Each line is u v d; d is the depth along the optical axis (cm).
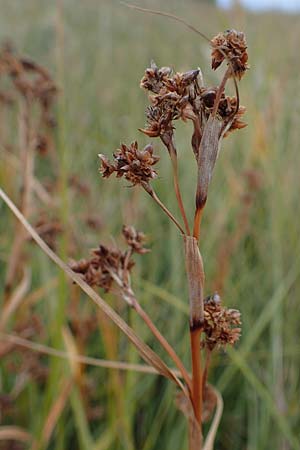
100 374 65
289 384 64
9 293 55
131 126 106
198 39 181
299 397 62
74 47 168
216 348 30
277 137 85
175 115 28
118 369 55
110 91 137
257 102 87
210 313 29
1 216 79
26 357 57
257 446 56
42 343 59
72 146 98
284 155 90
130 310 61
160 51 182
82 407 53
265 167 82
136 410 62
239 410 63
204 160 28
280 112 89
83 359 44
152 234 79
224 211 78
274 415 54
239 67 27
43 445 50
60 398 50
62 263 31
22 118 57
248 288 75
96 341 66
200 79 28
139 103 125
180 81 28
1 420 60
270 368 61
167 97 28
